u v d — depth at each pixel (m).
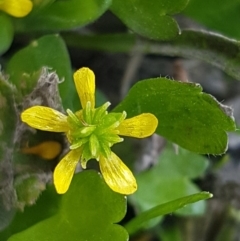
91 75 0.06
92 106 0.06
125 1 0.07
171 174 0.09
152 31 0.07
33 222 0.07
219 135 0.06
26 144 0.06
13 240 0.06
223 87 0.11
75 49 0.11
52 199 0.07
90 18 0.07
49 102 0.06
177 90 0.06
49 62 0.07
